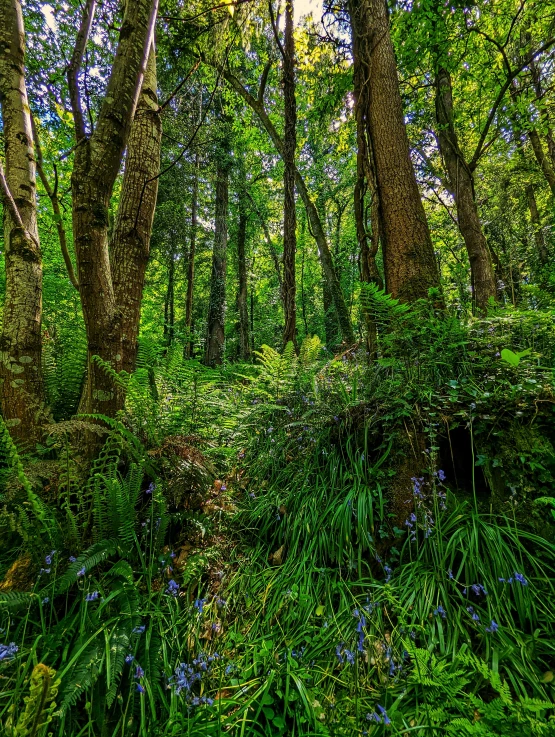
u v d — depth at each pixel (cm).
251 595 175
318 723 117
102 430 179
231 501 231
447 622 144
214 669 139
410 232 281
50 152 592
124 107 184
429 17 456
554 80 711
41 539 160
